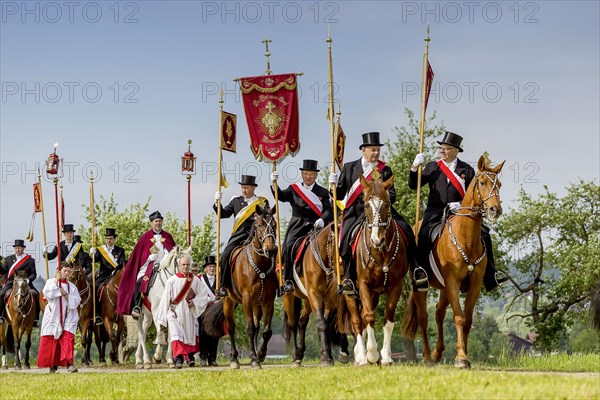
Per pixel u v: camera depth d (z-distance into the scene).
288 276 17.53
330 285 16.36
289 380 12.88
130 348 26.33
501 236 48.38
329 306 16.91
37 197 24.16
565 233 48.50
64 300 20.70
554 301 47.47
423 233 15.14
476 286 14.49
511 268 49.00
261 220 17.31
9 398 14.55
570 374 12.69
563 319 46.78
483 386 10.60
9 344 28.83
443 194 15.37
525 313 49.50
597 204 48.59
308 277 16.45
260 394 11.94
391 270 14.46
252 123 18.78
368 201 13.94
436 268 14.74
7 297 27.72
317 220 17.62
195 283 21.48
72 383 16.11
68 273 21.00
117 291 25.03
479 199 14.05
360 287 14.59
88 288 25.66
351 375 12.65
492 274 15.12
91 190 25.61
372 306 14.66
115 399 13.18
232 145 19.73
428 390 10.64
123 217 43.41
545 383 10.64
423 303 15.69
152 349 42.97
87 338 27.28
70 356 20.59
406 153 42.12
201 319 23.50
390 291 14.64
